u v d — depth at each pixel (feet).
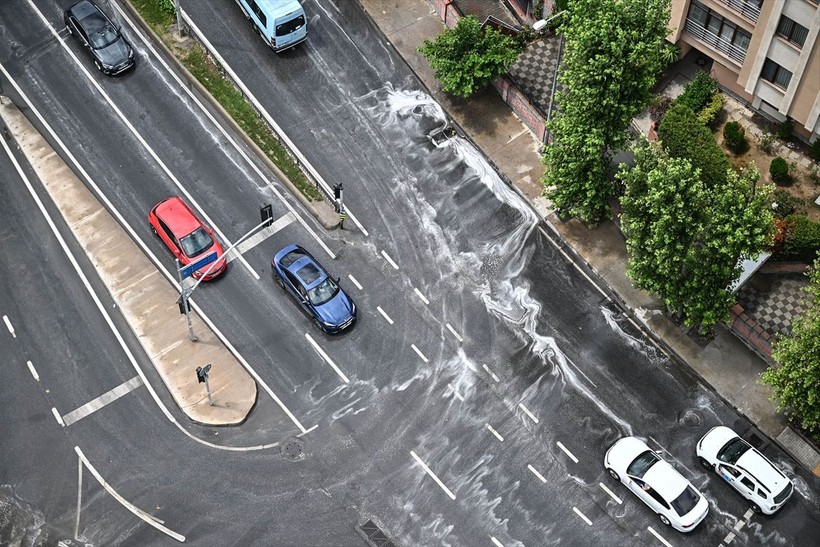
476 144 189.78
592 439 159.53
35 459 155.12
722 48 185.37
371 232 178.40
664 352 167.94
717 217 149.18
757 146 186.91
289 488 153.69
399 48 201.16
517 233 179.32
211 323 167.94
